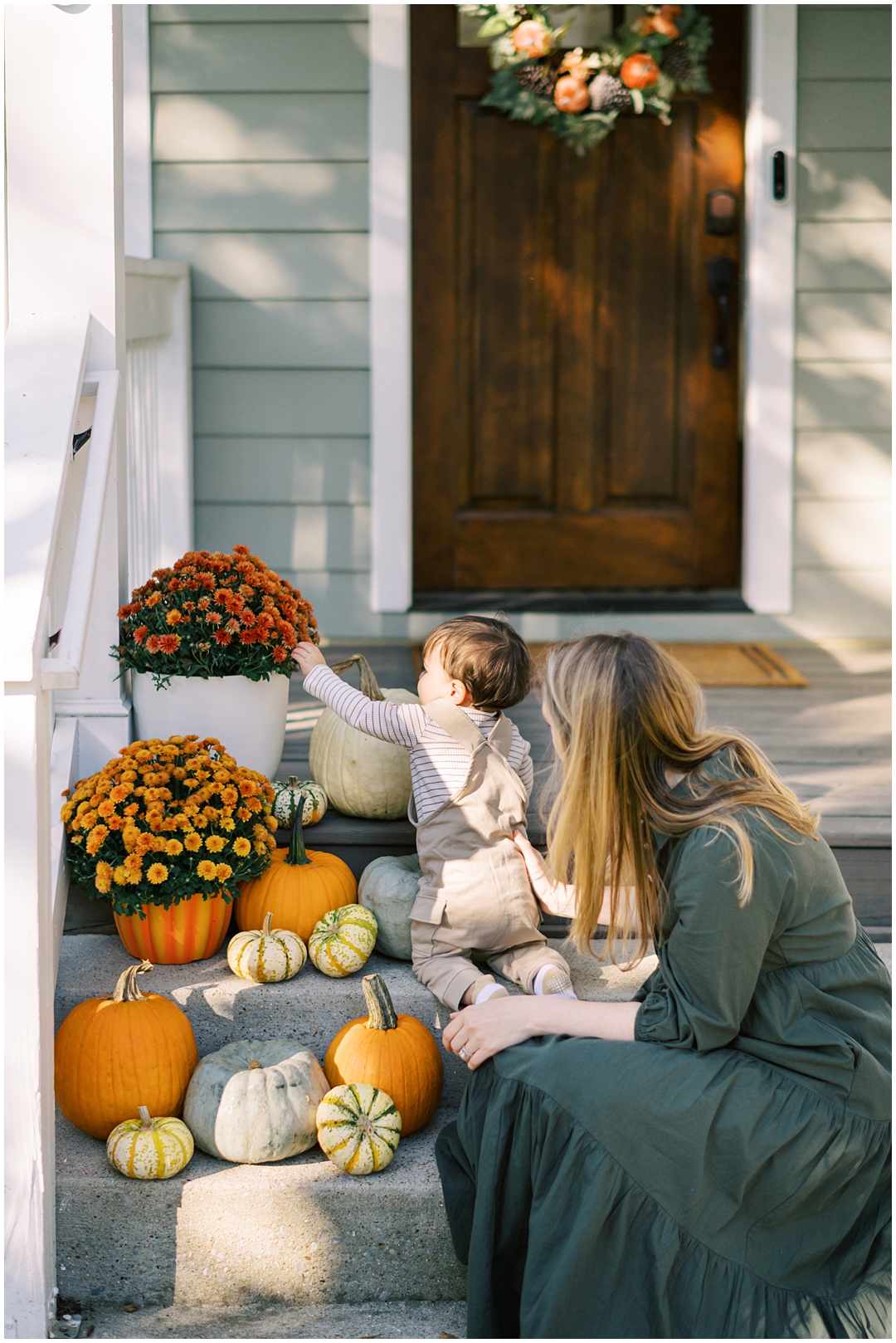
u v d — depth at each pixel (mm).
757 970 1575
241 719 2309
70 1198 1817
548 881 2084
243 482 3910
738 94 3844
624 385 4000
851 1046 1591
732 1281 1578
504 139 3861
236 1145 1843
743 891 1547
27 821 1620
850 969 1650
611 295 3953
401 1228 1833
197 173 3768
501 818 2084
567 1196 1596
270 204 3783
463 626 2160
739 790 1632
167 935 2102
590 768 1670
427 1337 1749
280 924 2145
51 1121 1727
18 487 1812
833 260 3838
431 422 3988
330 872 2197
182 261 3805
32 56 2217
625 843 1677
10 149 2232
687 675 1723
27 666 1571
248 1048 1963
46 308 2262
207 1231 1826
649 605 3990
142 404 3207
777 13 3682
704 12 3801
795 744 2955
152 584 2328
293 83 3725
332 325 3842
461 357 3971
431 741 2107
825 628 3992
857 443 3924
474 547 4062
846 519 3951
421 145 3842
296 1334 1754
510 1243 1683
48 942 1698
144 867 2002
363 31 3703
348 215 3791
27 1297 1685
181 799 2086
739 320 3979
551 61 3762
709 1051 1604
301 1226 1830
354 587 3963
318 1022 2084
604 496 4055
